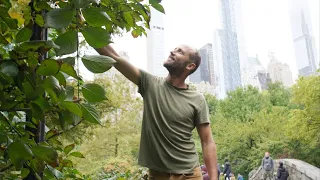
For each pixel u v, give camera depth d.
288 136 15.58
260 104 23.56
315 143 15.02
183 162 1.47
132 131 7.96
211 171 1.62
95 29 0.65
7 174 0.87
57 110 0.76
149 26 1.14
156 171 1.50
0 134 0.72
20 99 0.76
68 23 0.61
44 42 0.64
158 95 1.56
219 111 24.88
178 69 1.62
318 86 13.70
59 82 0.67
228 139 20.47
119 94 6.59
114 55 1.52
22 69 0.66
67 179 1.34
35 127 0.86
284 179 11.13
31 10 0.85
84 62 0.66
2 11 0.73
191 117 1.57
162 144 1.47
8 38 0.83
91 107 0.72
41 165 0.73
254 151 19.08
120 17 1.10
